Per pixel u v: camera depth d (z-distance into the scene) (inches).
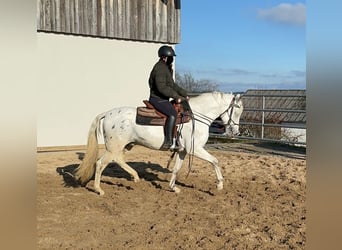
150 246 189.9
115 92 532.7
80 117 505.0
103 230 211.9
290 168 373.7
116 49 530.6
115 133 276.4
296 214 241.4
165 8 565.6
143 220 229.0
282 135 618.8
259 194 285.7
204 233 208.8
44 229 211.2
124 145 280.4
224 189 296.4
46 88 477.7
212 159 282.2
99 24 512.4
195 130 274.4
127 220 228.7
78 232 208.4
